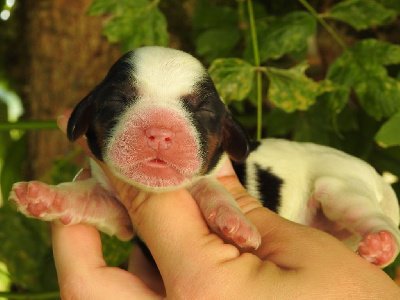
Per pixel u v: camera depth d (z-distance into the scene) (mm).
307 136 284
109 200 201
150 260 215
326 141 284
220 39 291
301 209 231
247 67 236
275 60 318
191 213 164
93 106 187
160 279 210
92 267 175
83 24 317
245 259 152
